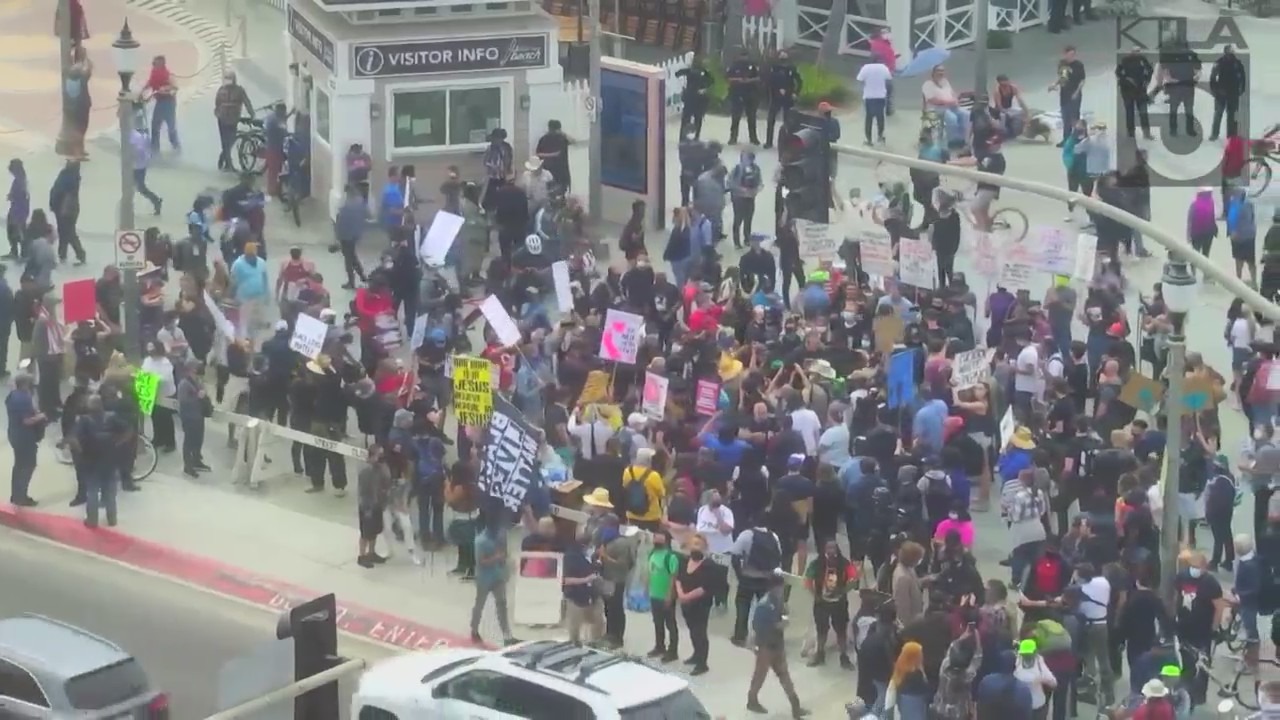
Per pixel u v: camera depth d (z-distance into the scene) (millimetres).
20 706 25781
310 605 14453
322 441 35500
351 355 37906
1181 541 32750
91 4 63406
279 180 48625
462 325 38281
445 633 31531
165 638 31250
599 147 46969
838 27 56375
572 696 25406
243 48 59562
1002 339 37250
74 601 32344
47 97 55594
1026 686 27016
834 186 44531
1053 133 52344
